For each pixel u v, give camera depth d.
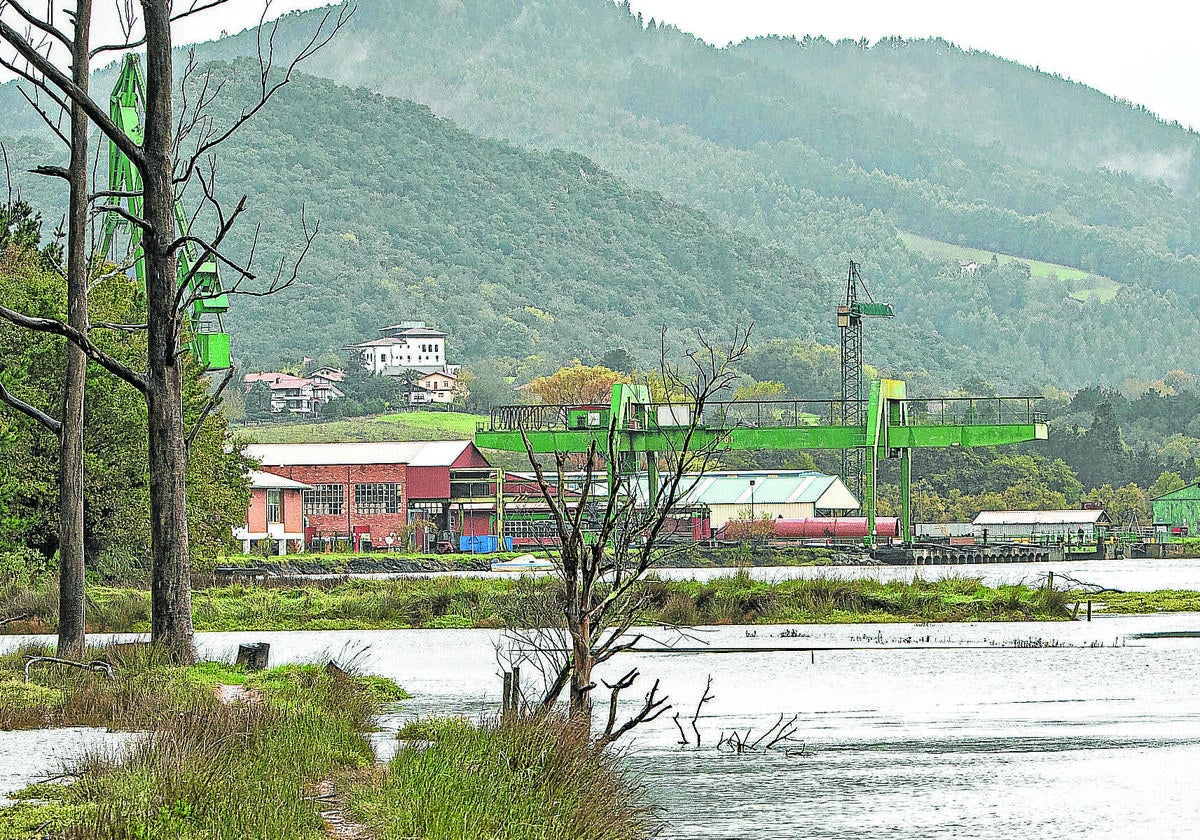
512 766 32.75
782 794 41.59
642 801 39.84
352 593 118.12
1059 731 54.06
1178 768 46.19
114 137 51.31
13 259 115.81
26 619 89.31
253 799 27.47
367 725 47.59
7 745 37.72
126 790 27.83
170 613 53.28
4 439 93.25
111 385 105.75
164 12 52.03
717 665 76.88
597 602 37.41
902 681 69.50
